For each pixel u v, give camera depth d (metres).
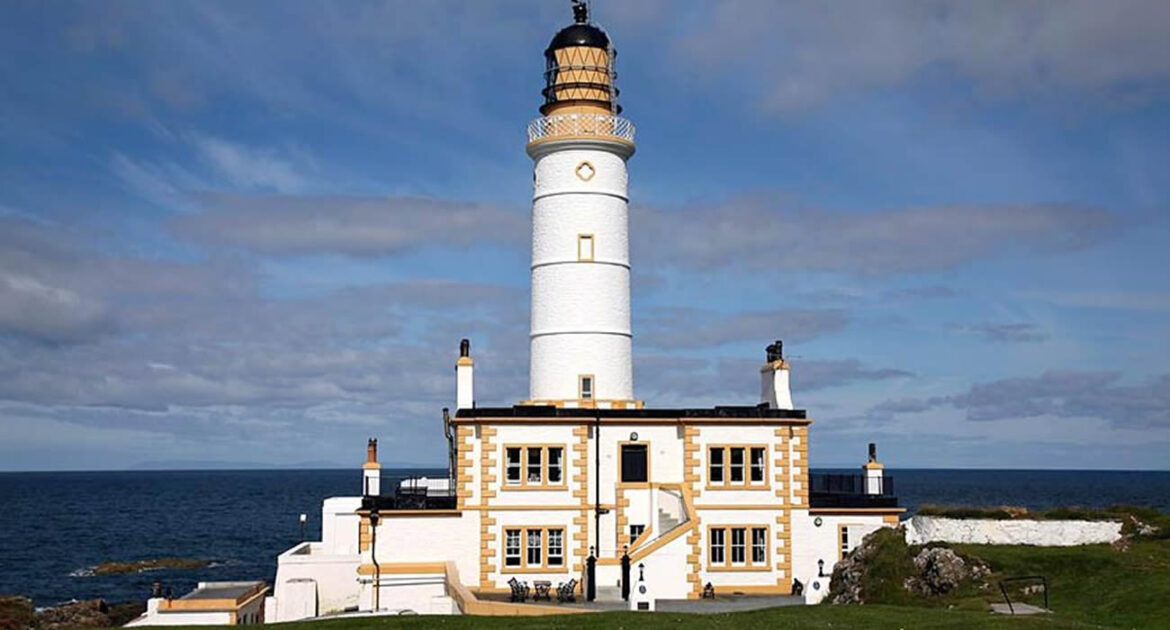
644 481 50.91
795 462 51.28
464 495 50.00
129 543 127.94
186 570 100.69
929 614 33.00
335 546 60.62
